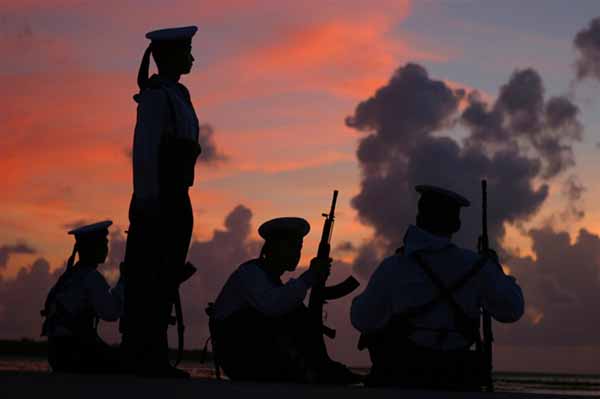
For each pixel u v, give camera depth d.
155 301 9.00
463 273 7.58
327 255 9.90
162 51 9.30
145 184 8.77
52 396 4.48
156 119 8.91
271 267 9.79
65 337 11.54
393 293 7.61
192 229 9.31
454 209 7.80
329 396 4.88
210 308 9.87
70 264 11.84
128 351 8.99
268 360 9.58
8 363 116.38
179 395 4.75
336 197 9.98
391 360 7.62
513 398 5.44
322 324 9.74
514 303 7.56
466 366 7.55
